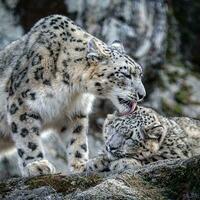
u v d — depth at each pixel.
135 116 19.09
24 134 20.00
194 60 37.72
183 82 35.12
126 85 20.33
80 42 20.47
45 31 20.48
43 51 20.09
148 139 18.59
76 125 20.92
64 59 20.16
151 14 32.75
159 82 34.38
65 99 20.28
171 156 18.55
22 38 21.16
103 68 20.34
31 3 31.48
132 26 31.95
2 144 21.44
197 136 19.47
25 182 16.00
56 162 29.36
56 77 20.00
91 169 18.50
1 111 20.77
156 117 19.20
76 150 20.86
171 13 38.00
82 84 20.30
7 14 31.61
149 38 32.66
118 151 18.53
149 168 14.91
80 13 31.12
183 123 19.92
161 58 33.50
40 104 19.94
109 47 20.91
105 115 31.38
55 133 21.23
